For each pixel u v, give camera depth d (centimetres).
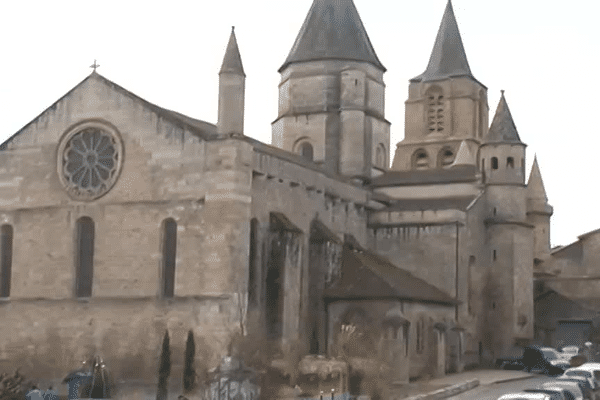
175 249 5959
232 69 5888
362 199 7869
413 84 10769
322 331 6575
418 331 6681
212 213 5809
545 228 10612
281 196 6438
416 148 10550
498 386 6347
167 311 5884
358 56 8762
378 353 6253
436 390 5903
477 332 7912
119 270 6097
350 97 8575
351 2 9012
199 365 5694
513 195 8175
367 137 8688
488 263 8125
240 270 5753
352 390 5394
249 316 5966
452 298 7462
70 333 6200
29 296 6381
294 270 6303
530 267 8231
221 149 5841
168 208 5988
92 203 6259
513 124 8319
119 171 6188
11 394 5744
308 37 8869
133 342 5972
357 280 6650
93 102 6356
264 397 5259
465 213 7738
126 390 5888
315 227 6869
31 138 6550
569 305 9556
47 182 6450
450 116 10469
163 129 6072
